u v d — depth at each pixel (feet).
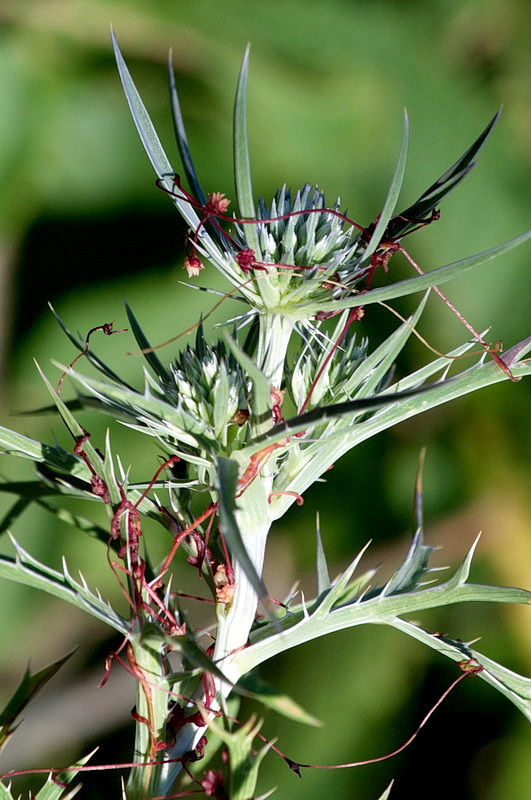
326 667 2.54
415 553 1.56
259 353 1.54
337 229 1.53
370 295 1.49
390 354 1.55
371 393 1.55
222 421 1.52
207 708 1.54
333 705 2.48
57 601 2.68
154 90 2.74
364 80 2.71
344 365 1.56
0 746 1.59
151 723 1.54
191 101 2.74
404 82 2.74
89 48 2.65
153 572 1.60
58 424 2.70
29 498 1.61
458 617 2.61
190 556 1.56
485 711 2.47
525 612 2.59
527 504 2.67
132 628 1.53
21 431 2.68
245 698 2.49
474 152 1.52
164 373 1.56
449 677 2.53
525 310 2.70
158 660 1.53
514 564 2.65
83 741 2.42
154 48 2.61
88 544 2.70
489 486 2.72
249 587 1.54
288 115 2.69
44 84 2.72
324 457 1.55
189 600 2.58
